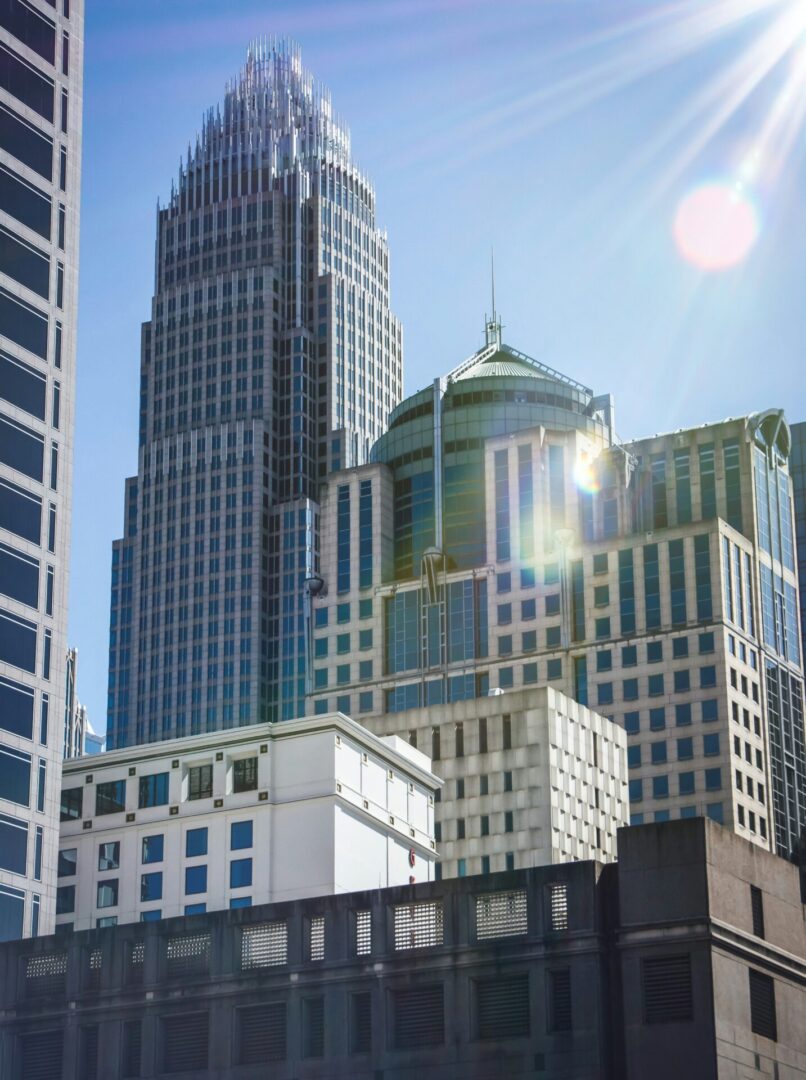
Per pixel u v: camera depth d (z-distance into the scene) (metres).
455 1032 102.94
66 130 142.12
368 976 106.69
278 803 143.50
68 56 144.00
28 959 118.56
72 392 136.62
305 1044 107.44
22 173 136.62
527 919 103.19
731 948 99.25
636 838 101.50
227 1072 108.81
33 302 134.88
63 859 149.62
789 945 105.06
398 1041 105.00
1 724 123.56
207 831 145.00
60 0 144.38
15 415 130.75
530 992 101.50
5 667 124.94
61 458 134.12
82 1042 114.38
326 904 109.94
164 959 114.06
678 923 98.62
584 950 100.56
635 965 99.06
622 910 100.38
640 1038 97.62
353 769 145.50
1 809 121.94
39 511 131.00
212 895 142.50
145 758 149.62
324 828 141.12
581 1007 99.56
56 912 147.12
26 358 133.00
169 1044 111.81
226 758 146.75
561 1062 99.12
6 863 121.38
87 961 116.31
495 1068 101.00
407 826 151.38
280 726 145.75
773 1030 101.19
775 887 105.38
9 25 138.62
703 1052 95.69
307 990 108.44
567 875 102.69
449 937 105.12
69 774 152.12
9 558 127.44
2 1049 116.19
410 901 107.50
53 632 129.75
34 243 136.25
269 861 141.62
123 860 147.12
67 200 140.50
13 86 137.62
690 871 99.50
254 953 111.56
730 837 102.44
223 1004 110.62
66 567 132.25
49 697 128.00
